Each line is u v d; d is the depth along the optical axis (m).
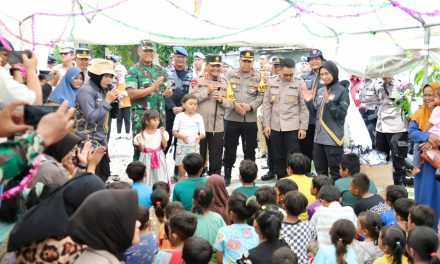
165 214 4.05
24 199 2.94
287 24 6.90
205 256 3.09
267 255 3.38
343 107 6.80
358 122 8.34
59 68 8.70
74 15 5.54
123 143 12.06
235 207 3.86
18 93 2.24
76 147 3.65
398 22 6.52
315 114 8.15
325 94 6.98
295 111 7.80
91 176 2.36
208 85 7.72
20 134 2.23
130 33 6.57
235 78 8.02
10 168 1.85
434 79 6.70
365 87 9.87
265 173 9.16
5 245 2.85
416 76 7.08
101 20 6.27
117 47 14.64
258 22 6.19
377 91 9.15
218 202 4.73
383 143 8.96
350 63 7.41
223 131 7.86
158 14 6.06
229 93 7.81
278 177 8.05
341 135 6.98
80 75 5.68
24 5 5.25
